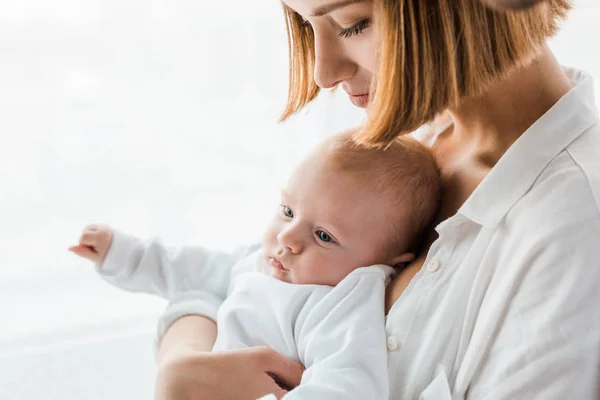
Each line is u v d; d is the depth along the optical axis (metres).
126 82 1.74
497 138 0.91
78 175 1.77
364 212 1.01
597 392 0.74
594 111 0.87
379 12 0.76
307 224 1.04
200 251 1.26
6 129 1.69
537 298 0.77
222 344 1.05
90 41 1.68
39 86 1.68
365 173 1.02
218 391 0.93
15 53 1.65
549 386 0.74
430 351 0.85
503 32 0.77
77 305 1.80
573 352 0.73
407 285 0.95
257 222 1.91
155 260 1.24
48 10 1.64
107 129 1.76
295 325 1.00
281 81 1.83
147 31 1.72
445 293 0.87
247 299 1.07
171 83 1.77
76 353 1.56
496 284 0.82
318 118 1.87
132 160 1.80
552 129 0.84
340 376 0.87
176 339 1.09
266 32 1.79
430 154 1.07
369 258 1.03
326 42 0.86
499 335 0.79
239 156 1.87
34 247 1.78
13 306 1.77
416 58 0.76
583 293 0.74
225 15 1.75
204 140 1.84
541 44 0.81
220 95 1.81
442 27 0.75
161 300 1.85
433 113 0.78
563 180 0.80
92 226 1.23
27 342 1.61
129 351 1.58
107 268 1.22
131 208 1.82
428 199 1.03
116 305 1.82
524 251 0.79
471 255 0.85
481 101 0.90
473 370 0.80
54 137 1.73
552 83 0.86
